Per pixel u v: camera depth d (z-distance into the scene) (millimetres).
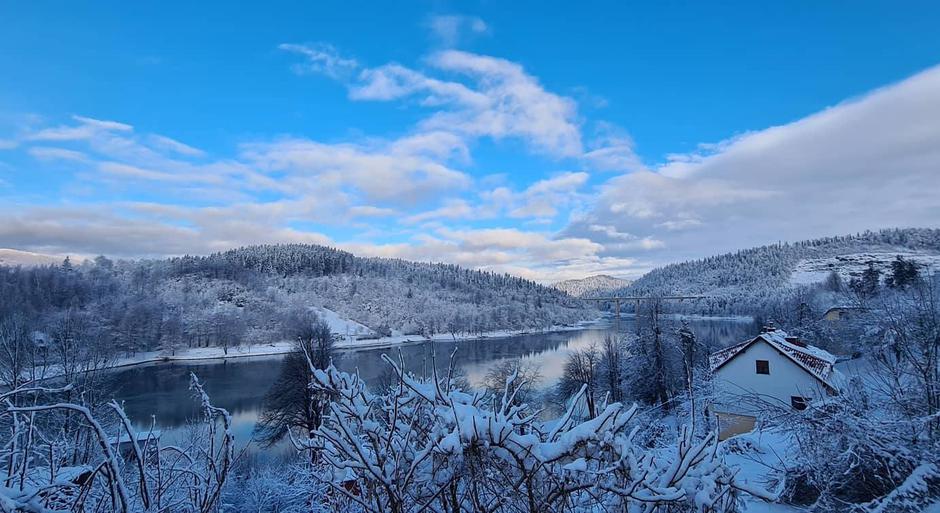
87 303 65500
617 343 38562
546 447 3068
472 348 66250
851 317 17391
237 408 34062
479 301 126875
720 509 3598
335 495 3773
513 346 68938
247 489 8523
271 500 7906
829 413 7266
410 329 88250
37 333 21625
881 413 8125
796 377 20203
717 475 3508
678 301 143250
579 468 2902
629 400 32938
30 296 58625
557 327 107875
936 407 7613
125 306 65750
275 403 26938
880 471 6770
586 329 102938
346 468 3711
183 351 65500
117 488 2697
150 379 46125
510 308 105625
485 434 2988
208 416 3600
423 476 3305
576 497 3564
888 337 9398
